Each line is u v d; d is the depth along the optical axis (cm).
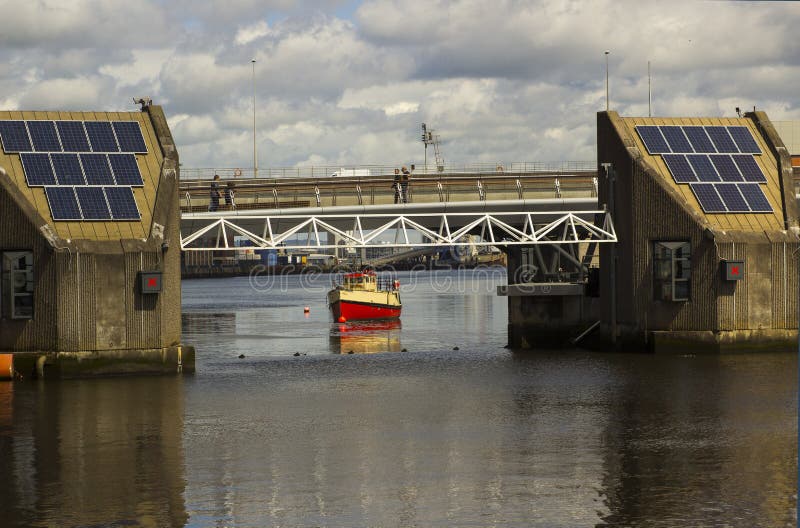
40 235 5116
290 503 3178
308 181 8006
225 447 3912
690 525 2939
